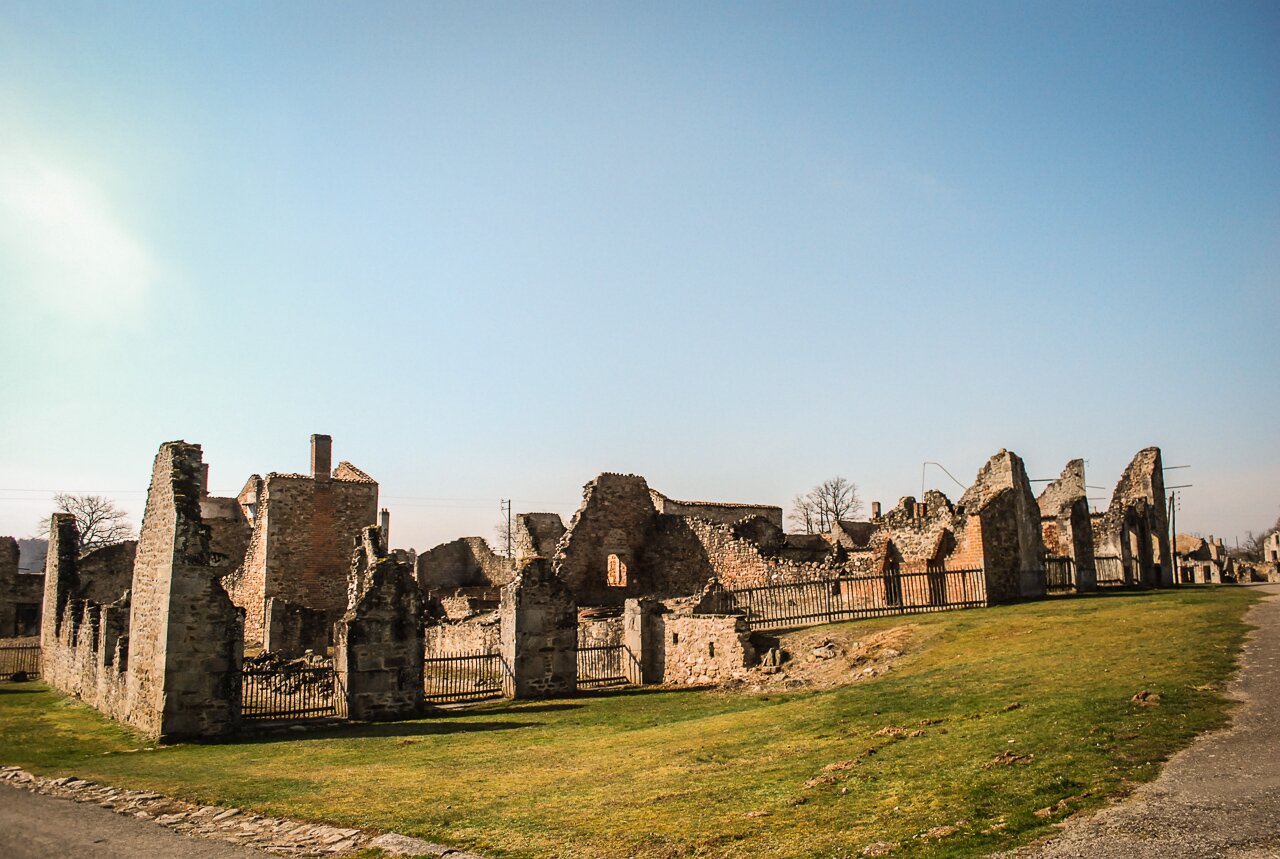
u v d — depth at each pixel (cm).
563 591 2647
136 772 1620
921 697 1593
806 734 1464
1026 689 1494
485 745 1772
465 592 5128
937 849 871
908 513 3491
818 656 2347
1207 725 1154
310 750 1800
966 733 1271
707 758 1398
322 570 4934
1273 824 836
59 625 3472
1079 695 1377
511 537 7381
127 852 1101
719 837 991
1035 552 3119
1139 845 824
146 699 2078
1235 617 1986
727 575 4078
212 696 1989
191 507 2030
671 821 1070
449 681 2914
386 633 2256
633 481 4538
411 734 1967
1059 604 2617
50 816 1290
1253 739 1081
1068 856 820
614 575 4572
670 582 4378
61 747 1922
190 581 1998
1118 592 3111
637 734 1745
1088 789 974
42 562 9175
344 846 1098
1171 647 1684
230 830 1194
